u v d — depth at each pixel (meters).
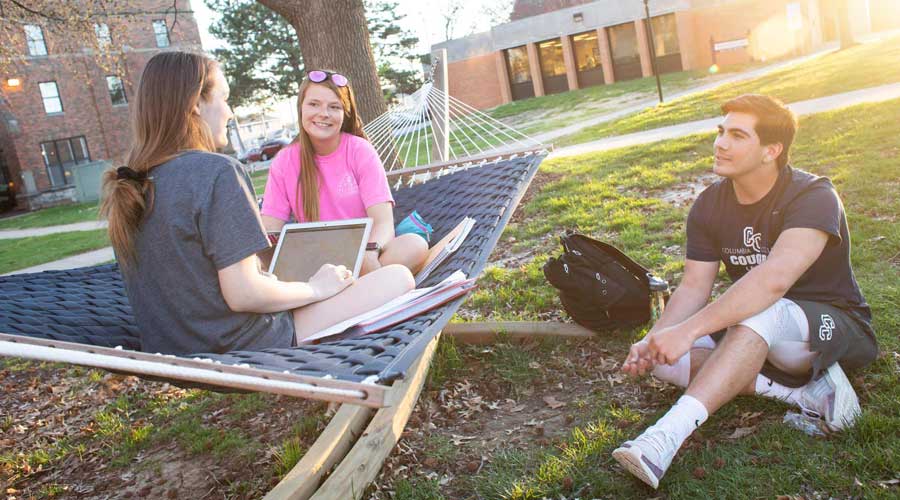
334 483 2.53
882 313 3.27
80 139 33.31
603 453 2.62
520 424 3.03
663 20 28.47
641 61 28.98
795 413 2.56
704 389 2.37
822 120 8.63
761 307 2.39
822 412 2.51
